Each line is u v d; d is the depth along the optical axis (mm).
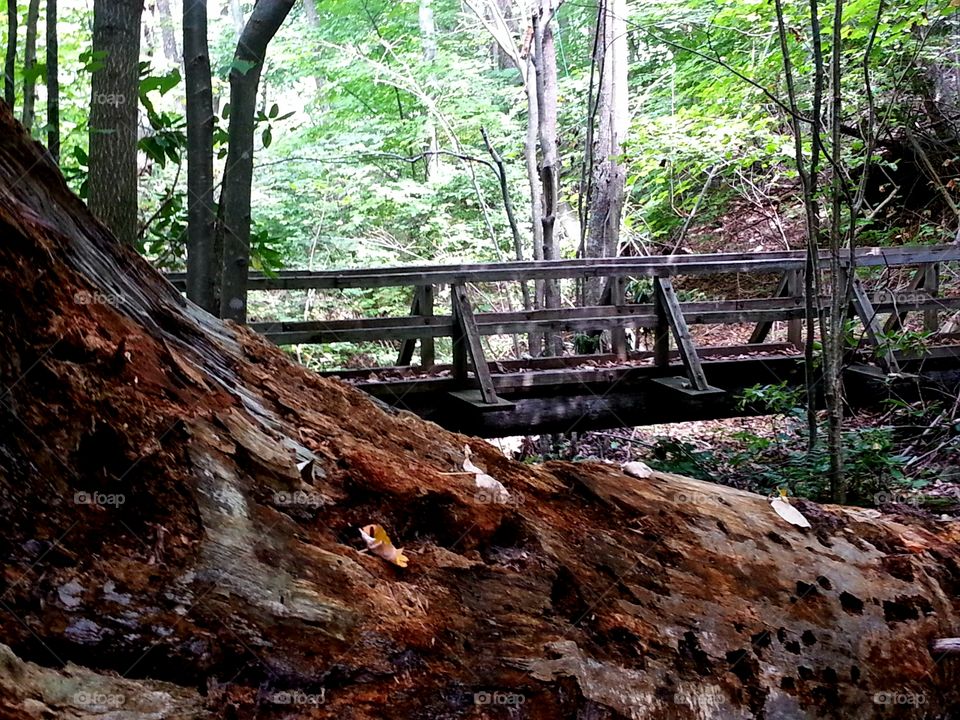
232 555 1483
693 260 6328
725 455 5438
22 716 1104
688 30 10844
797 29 4582
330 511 1760
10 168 1626
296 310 8352
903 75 5676
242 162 3744
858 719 2035
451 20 13430
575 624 1820
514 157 11188
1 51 5582
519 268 5363
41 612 1252
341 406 2240
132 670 1290
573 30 13422
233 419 1733
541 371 5523
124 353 1603
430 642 1576
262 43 3650
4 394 1362
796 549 2297
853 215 4121
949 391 5922
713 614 2002
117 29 3328
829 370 3986
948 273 8672
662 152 9195
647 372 5477
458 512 1923
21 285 1470
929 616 2279
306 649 1454
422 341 5375
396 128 10680
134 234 3441
